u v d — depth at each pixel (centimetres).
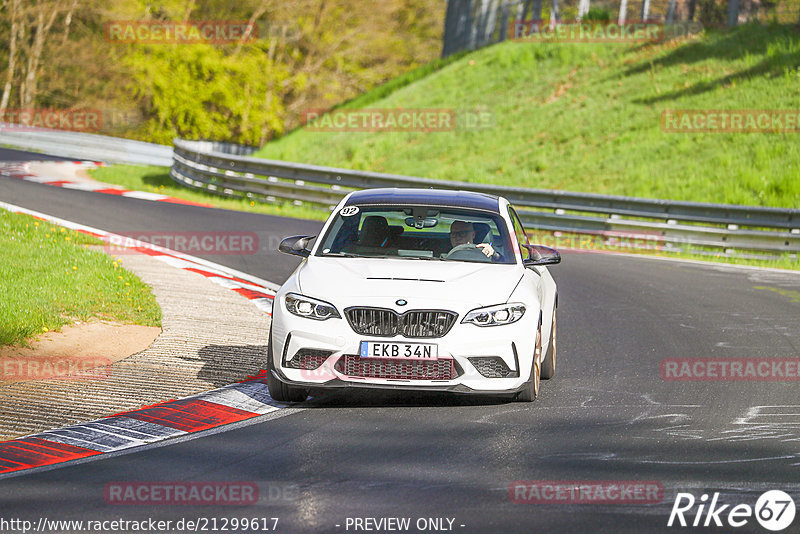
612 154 9844
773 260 6975
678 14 12044
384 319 2628
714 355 3562
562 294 5003
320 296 2673
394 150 11581
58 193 8525
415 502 1911
